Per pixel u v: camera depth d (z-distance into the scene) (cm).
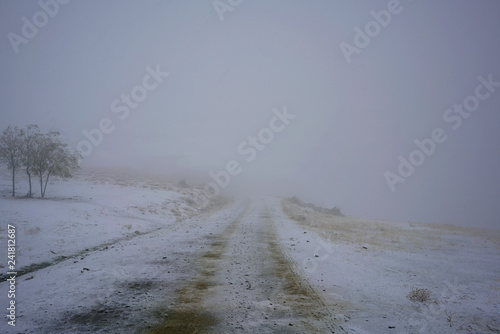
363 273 918
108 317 561
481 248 1477
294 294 722
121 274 855
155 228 1934
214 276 856
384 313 614
